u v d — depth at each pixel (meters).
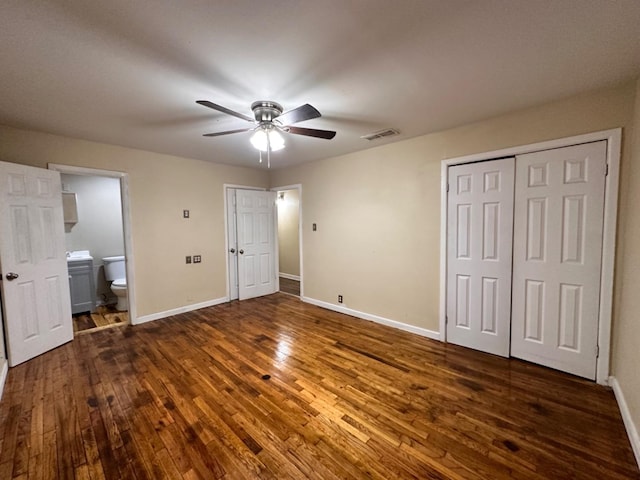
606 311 2.15
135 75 1.79
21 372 2.46
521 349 2.59
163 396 2.12
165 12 1.26
